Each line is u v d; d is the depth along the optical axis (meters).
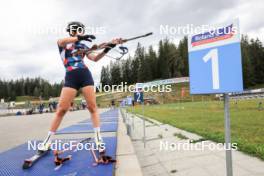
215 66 2.19
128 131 7.04
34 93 136.12
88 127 8.70
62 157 3.78
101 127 8.62
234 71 2.06
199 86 2.32
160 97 65.12
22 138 7.45
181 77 89.06
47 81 133.25
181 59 95.38
